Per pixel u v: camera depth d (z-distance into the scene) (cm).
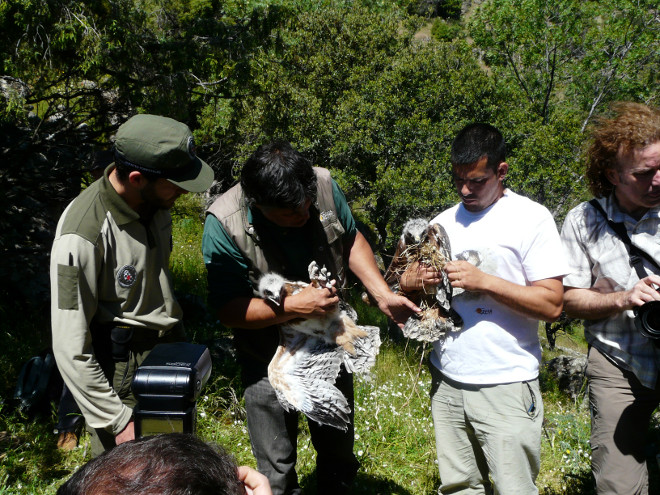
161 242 287
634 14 2133
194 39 894
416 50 1738
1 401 459
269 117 1545
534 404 307
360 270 335
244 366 327
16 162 806
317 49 1748
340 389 333
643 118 301
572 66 2186
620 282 325
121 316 271
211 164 1554
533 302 295
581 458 462
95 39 756
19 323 689
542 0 1977
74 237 250
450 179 1394
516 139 1495
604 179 328
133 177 257
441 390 332
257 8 989
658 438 459
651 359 321
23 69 711
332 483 340
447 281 308
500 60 2103
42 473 397
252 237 300
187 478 104
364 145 1473
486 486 348
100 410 253
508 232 311
